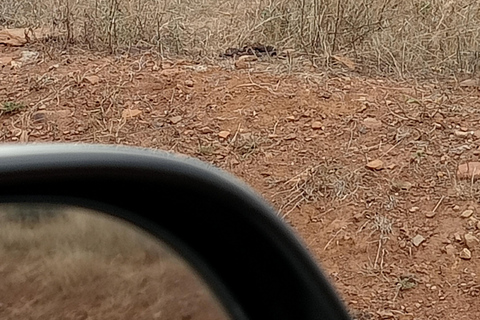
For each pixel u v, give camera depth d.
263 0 6.50
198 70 5.29
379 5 6.14
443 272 3.54
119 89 5.03
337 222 3.87
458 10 6.02
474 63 5.48
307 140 4.51
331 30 5.83
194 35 6.07
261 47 5.79
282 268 1.84
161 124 4.70
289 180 4.17
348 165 4.27
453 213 3.87
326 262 3.62
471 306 3.34
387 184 4.11
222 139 4.55
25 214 1.48
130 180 1.59
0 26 6.40
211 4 7.06
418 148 4.39
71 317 1.52
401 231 3.78
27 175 1.48
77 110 4.86
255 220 1.79
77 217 1.54
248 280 1.78
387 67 5.50
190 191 1.70
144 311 1.63
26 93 5.05
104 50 5.71
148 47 5.72
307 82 5.12
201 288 1.73
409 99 4.90
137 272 1.63
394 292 3.44
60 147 1.54
